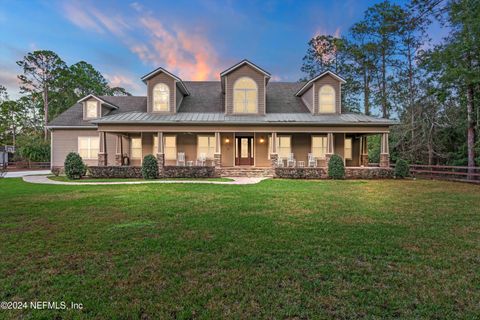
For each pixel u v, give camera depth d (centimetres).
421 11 1120
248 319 238
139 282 303
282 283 302
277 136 1742
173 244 422
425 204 742
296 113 1686
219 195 868
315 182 1238
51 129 1780
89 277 315
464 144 1677
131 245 418
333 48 2852
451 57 1405
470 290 289
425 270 337
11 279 310
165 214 616
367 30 2355
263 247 410
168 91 1650
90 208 676
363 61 2442
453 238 457
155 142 1752
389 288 293
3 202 751
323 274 324
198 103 1795
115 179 1368
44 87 3312
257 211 649
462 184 1216
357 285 299
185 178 1428
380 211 655
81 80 3572
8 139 3291
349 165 1792
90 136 1786
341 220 569
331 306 259
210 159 1741
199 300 267
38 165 2561
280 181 1270
